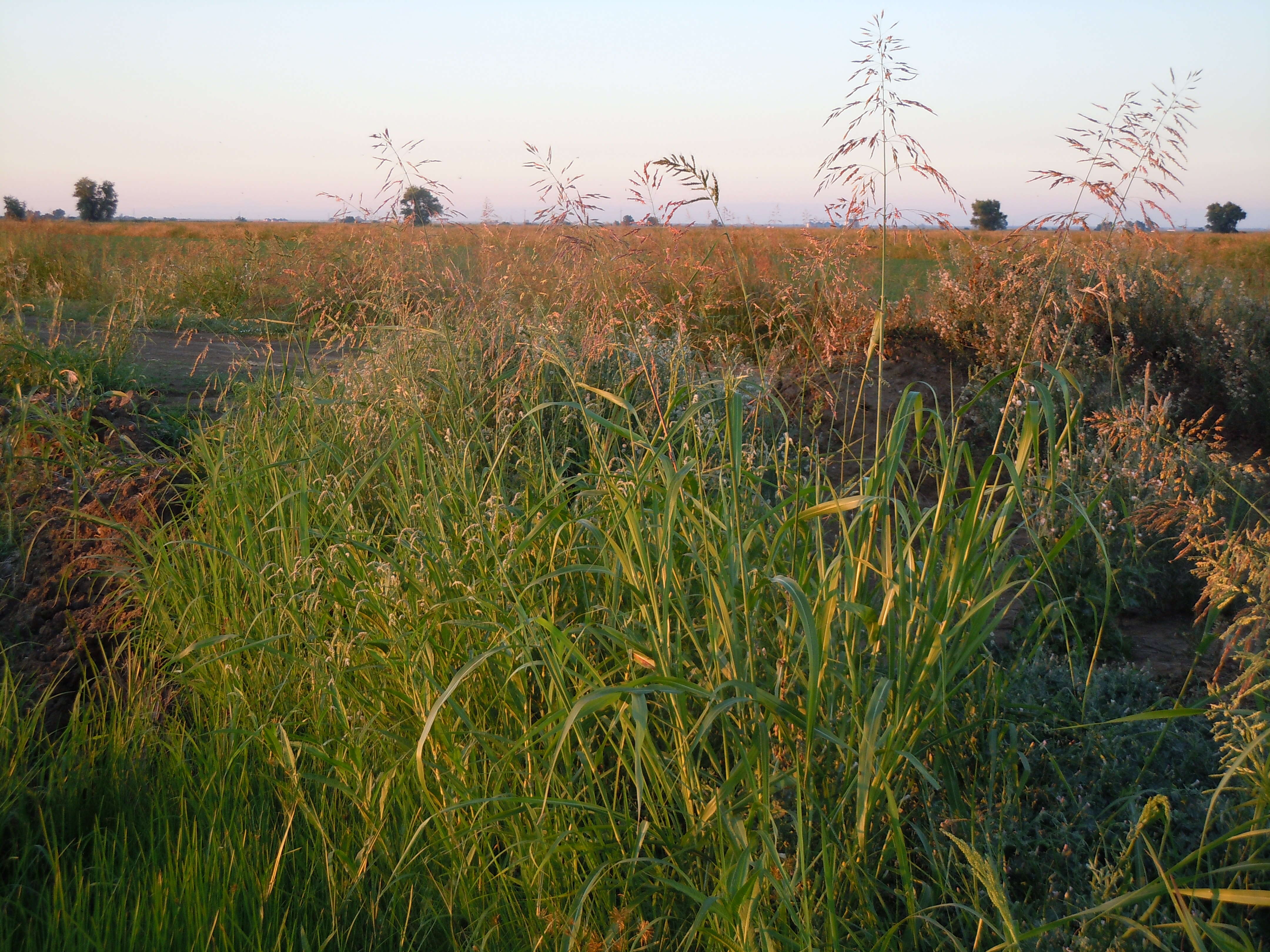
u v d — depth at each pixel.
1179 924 1.75
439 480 3.63
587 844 2.23
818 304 4.79
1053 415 2.24
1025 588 2.47
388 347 5.35
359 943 2.33
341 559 3.23
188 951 2.19
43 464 4.90
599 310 5.14
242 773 2.80
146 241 27.02
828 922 1.90
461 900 2.35
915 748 2.43
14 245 16.84
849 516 3.42
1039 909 2.19
